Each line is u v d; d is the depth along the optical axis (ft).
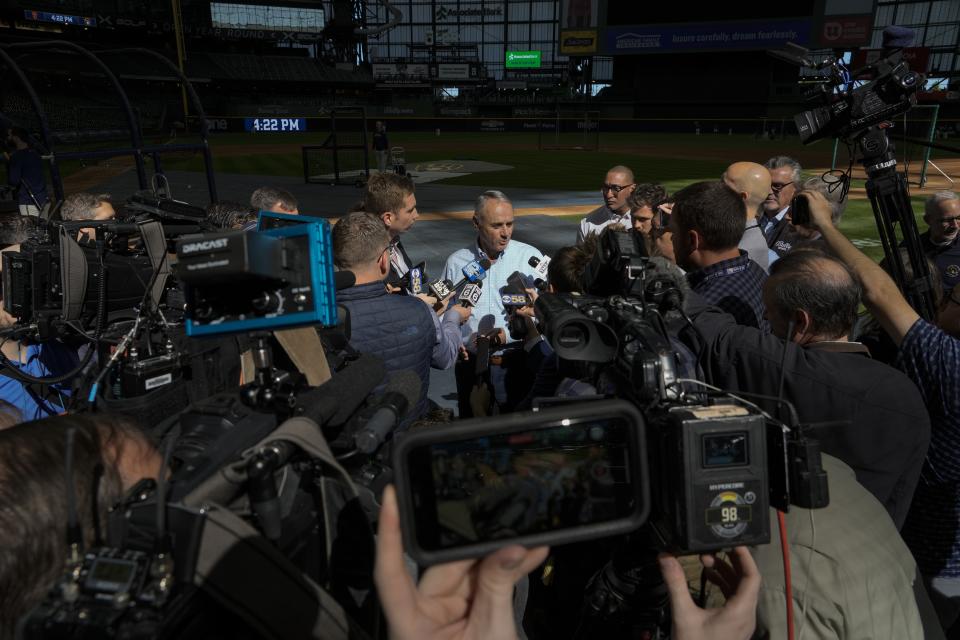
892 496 4.56
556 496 2.08
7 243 8.72
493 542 1.93
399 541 1.91
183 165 78.18
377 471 3.07
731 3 139.85
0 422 4.20
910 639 3.12
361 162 85.66
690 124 163.53
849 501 3.33
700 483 2.36
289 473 2.49
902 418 4.35
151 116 127.65
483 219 10.74
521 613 3.84
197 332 2.54
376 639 2.51
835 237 5.77
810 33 136.77
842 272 4.86
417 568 3.28
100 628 1.79
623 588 3.45
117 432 2.46
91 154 15.10
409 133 163.73
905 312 5.31
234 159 86.84
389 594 1.93
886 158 7.14
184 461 2.56
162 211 6.69
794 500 2.63
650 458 2.70
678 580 2.59
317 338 4.15
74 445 2.23
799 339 5.01
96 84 129.49
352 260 6.52
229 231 2.24
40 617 1.86
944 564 5.78
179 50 72.08
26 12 130.82
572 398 3.09
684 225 6.37
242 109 156.04
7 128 20.49
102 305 6.46
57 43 14.84
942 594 5.85
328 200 47.11
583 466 2.11
